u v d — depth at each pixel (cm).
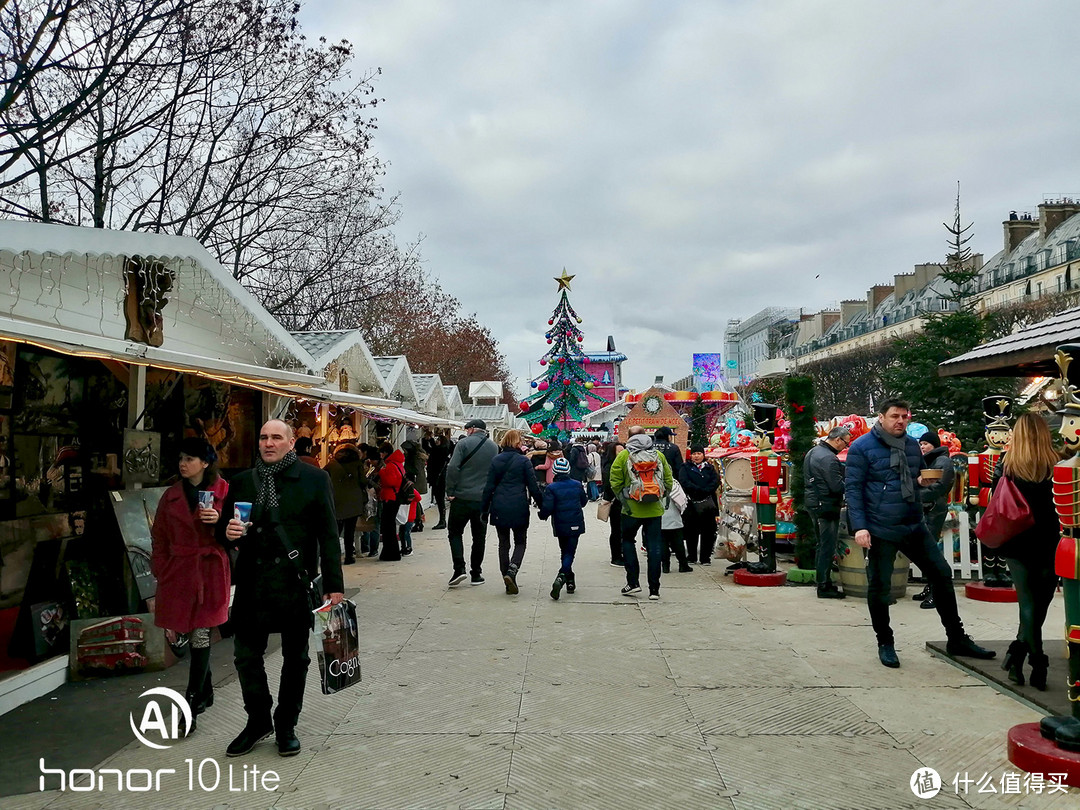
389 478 1167
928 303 6719
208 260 768
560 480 877
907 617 741
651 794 371
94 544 643
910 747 422
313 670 595
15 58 1074
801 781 382
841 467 827
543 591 903
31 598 612
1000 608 766
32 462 761
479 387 4716
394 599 860
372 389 1697
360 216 1909
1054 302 3634
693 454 1098
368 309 2264
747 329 13238
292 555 424
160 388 889
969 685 527
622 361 6153
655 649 634
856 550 830
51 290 638
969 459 888
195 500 480
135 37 1215
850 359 4559
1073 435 380
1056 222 6138
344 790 382
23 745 447
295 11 1530
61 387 809
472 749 430
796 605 802
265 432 435
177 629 472
